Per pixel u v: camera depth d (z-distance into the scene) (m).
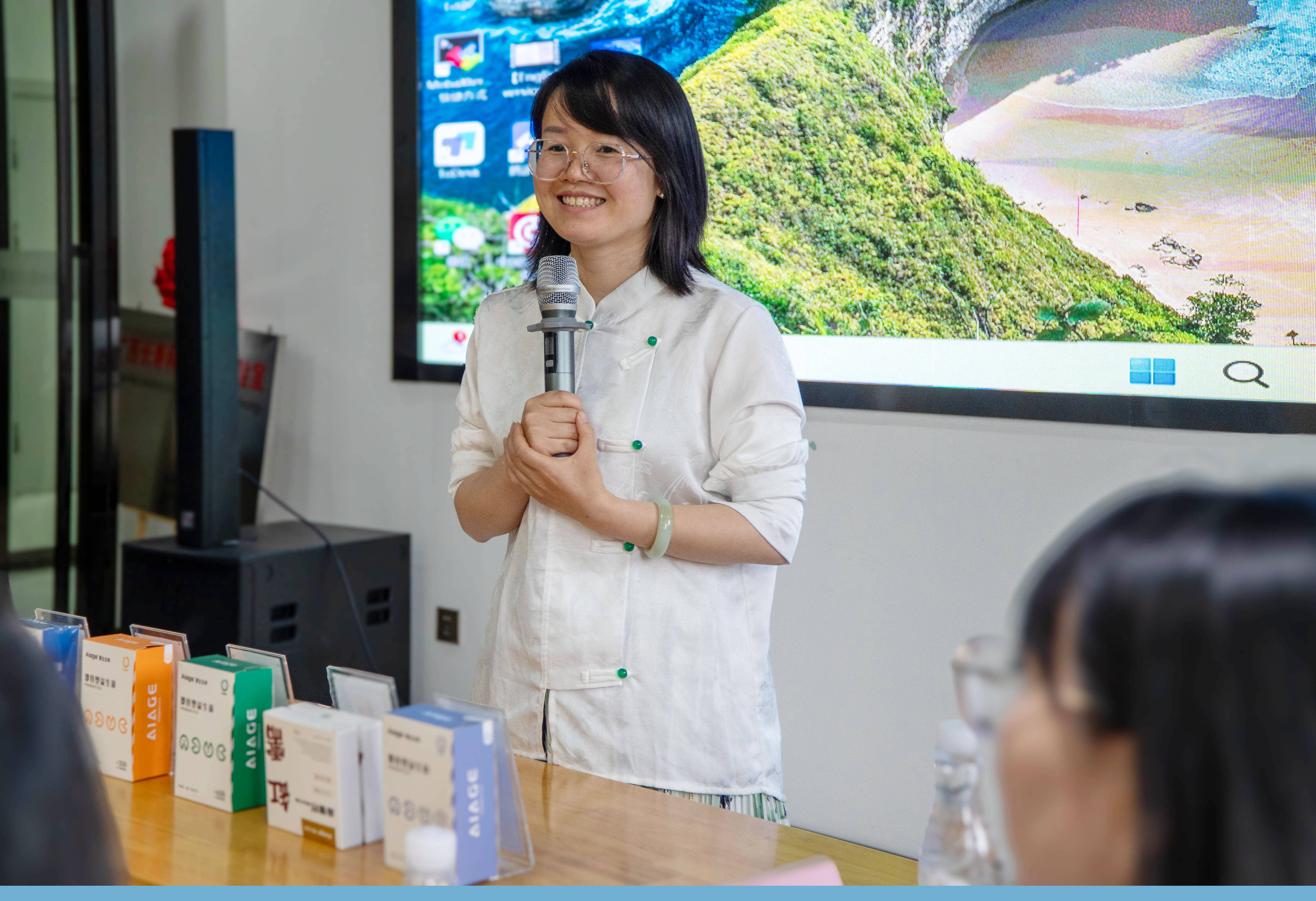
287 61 3.61
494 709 1.05
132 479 3.95
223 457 3.06
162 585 3.05
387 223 3.42
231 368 3.05
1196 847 0.30
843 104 2.59
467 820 1.01
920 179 2.50
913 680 2.56
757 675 1.58
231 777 1.20
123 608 3.15
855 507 2.62
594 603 1.52
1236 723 0.29
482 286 3.22
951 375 2.49
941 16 2.44
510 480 1.57
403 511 3.44
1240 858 0.29
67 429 3.79
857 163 2.58
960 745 0.83
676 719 1.51
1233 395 2.18
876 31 2.53
